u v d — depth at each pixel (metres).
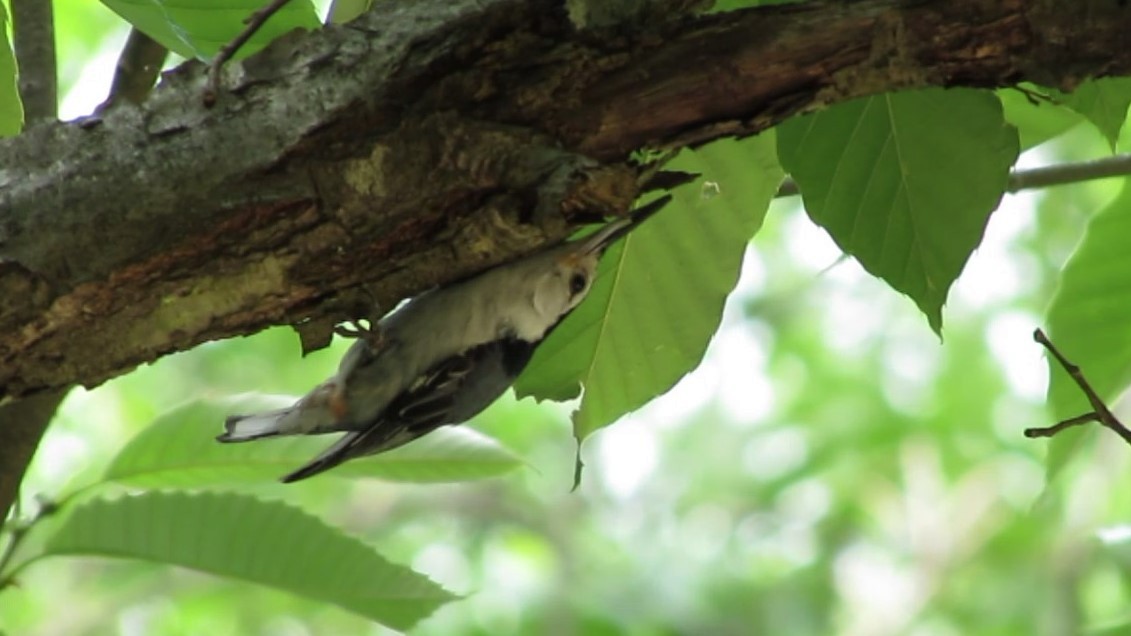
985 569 20.98
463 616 19.56
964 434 20.92
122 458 8.38
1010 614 19.80
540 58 6.27
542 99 6.30
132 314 6.39
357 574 8.24
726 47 6.27
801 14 6.27
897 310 22.00
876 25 6.18
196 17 6.76
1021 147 8.80
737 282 8.55
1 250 6.08
